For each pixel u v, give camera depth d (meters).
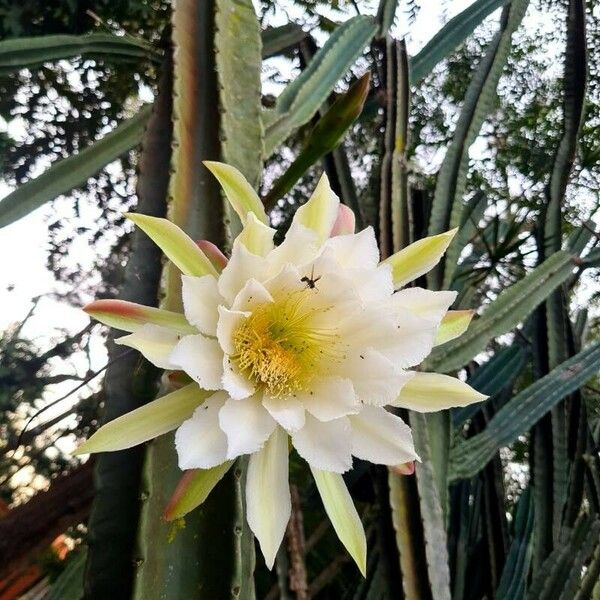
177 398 0.23
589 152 0.75
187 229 0.28
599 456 0.58
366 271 0.24
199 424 0.22
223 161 0.30
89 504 0.37
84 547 0.43
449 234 0.27
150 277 0.27
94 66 0.82
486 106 0.54
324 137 0.33
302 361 0.24
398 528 0.36
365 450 0.23
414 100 0.90
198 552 0.24
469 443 0.49
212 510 0.25
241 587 0.25
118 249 0.85
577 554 0.48
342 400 0.23
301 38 0.61
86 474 0.37
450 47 0.61
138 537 0.22
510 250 0.60
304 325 0.24
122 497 0.23
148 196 0.29
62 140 0.86
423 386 0.25
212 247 0.25
